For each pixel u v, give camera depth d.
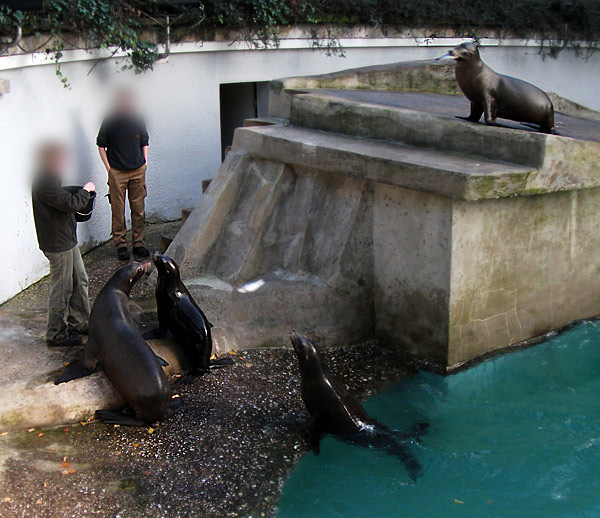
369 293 6.78
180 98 9.62
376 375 6.19
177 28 9.25
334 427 5.15
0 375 5.20
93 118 8.49
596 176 6.17
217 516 4.24
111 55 8.52
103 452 4.70
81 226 8.36
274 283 6.73
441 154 6.25
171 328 5.89
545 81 13.13
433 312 6.19
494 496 4.62
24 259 7.23
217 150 10.32
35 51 7.16
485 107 6.19
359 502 4.50
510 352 6.56
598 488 4.71
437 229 5.94
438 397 5.87
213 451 4.86
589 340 6.87
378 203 6.49
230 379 5.82
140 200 8.19
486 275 6.21
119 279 5.52
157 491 4.38
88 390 5.14
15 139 6.95
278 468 4.76
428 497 4.59
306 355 5.11
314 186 7.12
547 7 12.76
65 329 5.73
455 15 11.70
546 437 5.32
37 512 4.05
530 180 5.70
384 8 11.05
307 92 8.19
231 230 7.13
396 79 9.48
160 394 4.99
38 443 4.68
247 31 9.88
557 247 6.70
